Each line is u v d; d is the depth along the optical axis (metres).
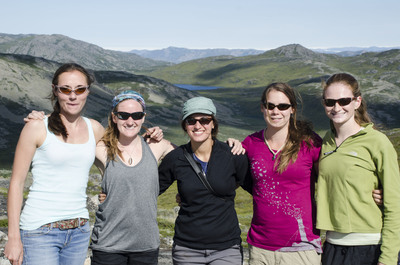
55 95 4.62
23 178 4.30
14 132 139.75
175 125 175.00
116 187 4.77
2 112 155.25
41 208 4.35
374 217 4.42
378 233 4.42
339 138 4.61
